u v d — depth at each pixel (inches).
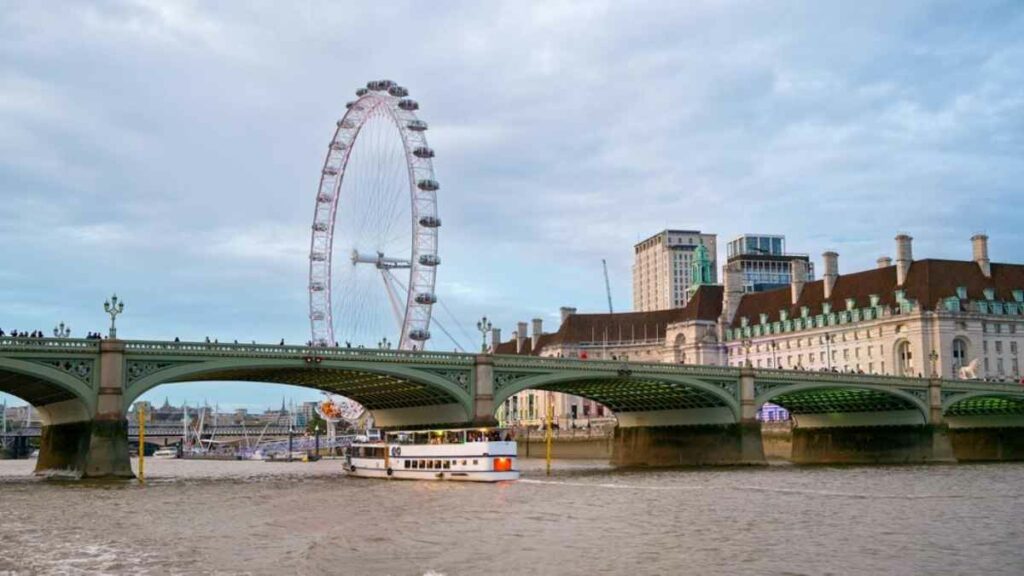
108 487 3297.2
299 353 3789.4
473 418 4190.5
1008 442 6117.1
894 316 7081.7
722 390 4909.0
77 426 3612.2
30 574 1679.4
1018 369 7066.9
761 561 1779.0
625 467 5093.5
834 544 1980.8
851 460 5816.9
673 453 5280.5
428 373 4104.3
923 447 5502.0
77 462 3570.4
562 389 4943.4
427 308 4830.2
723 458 5029.5
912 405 5511.8
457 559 1803.6
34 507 2694.4
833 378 5132.9
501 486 3503.9
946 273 7160.4
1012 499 2918.3
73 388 3400.6
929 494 3107.8
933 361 6235.2
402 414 4795.8
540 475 4264.3
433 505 2773.1
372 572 1674.5
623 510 2620.6
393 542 2015.3
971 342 6929.1
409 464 3981.3
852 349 7485.2
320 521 2384.4
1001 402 5910.4
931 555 1846.7
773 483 3617.1
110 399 3437.5
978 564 1755.7
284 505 2778.1
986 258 7298.2
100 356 3440.0
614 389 4921.3
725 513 2539.4
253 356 3698.3
